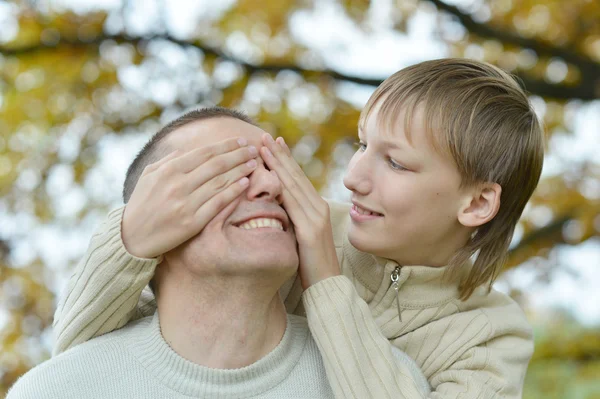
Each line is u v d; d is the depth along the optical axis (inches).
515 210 79.6
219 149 60.9
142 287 60.9
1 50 184.4
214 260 58.7
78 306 61.7
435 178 71.9
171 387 58.9
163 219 58.9
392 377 63.2
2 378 188.7
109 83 185.6
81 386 58.4
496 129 74.9
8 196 190.9
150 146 67.4
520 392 75.2
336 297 65.1
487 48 182.9
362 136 74.6
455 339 74.9
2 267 189.6
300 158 181.0
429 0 177.6
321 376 64.1
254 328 60.8
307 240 66.1
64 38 185.8
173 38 185.9
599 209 178.1
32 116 187.2
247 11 186.4
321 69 184.5
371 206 71.9
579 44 183.5
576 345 223.0
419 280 75.7
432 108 71.7
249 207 61.2
